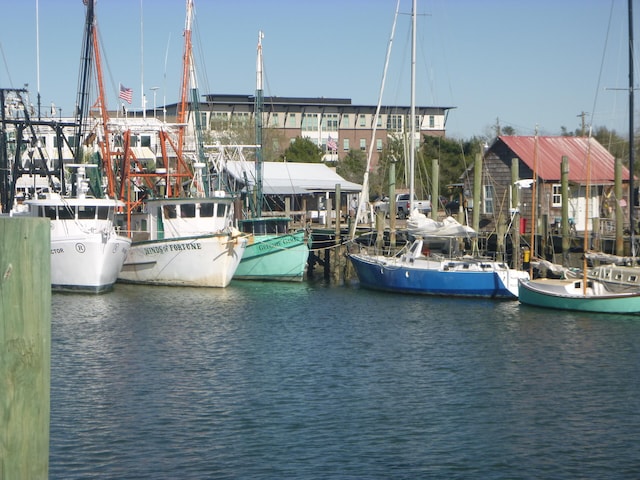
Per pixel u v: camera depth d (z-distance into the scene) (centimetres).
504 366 3097
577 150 6694
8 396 610
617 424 2389
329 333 3741
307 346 3459
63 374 2923
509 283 4644
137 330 3762
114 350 3331
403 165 9625
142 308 4381
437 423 2395
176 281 5178
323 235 6144
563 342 3506
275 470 2000
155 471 1984
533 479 1962
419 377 2933
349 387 2786
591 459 2102
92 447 2152
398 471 2002
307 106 12700
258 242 5559
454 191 8856
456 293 4766
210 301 4669
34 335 614
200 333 3712
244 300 4728
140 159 6094
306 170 8631
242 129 10462
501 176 6550
